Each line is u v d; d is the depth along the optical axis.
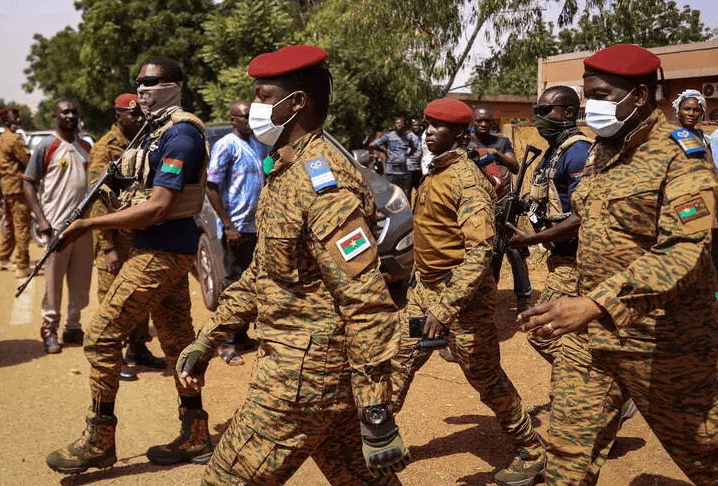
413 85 18.00
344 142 16.66
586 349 2.74
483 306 3.59
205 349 2.76
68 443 4.41
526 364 5.63
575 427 2.74
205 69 24.91
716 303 2.59
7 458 4.19
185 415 4.04
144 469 4.02
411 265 6.75
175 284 3.86
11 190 9.07
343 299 2.22
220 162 5.83
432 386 5.25
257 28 17.08
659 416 2.63
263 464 2.36
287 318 2.38
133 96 5.43
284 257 2.33
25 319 7.54
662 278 2.24
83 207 3.74
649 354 2.56
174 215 3.70
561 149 4.14
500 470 3.75
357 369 2.22
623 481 3.71
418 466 3.96
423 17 18.89
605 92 2.59
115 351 3.75
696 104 5.68
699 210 2.33
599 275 2.67
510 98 27.58
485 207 3.44
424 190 3.76
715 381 2.58
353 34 18.25
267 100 2.38
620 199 2.58
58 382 5.54
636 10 22.33
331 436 2.57
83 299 6.58
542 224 4.20
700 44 16.83
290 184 2.30
